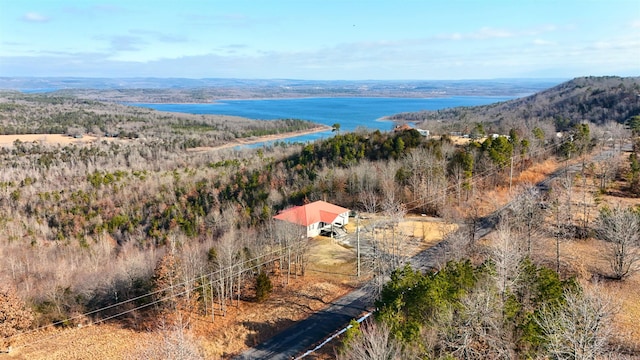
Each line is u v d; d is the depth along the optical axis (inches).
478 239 2271.2
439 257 2100.1
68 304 2015.3
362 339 1261.1
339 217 2802.7
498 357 1137.4
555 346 1008.9
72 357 1669.5
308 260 2380.7
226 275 2021.4
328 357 1541.6
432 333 1182.3
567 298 1113.4
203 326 1855.3
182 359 1298.0
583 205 2566.4
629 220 1914.4
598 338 1055.0
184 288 1929.1
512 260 1412.4
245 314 1931.6
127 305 2042.3
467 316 1189.7
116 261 2511.1
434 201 2881.4
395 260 1968.5
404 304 1305.4
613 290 1760.6
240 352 1646.2
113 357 1652.3
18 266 2598.4
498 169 3218.5
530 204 2033.7
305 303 1961.1
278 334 1745.8
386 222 2461.9
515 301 1278.3
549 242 2127.2
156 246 2984.7
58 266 2468.0
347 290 2054.6
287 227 2351.1
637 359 1204.5
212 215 3129.9
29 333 1857.8
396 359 1085.8
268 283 2048.5
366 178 3208.7
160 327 1793.8
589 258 2050.9
